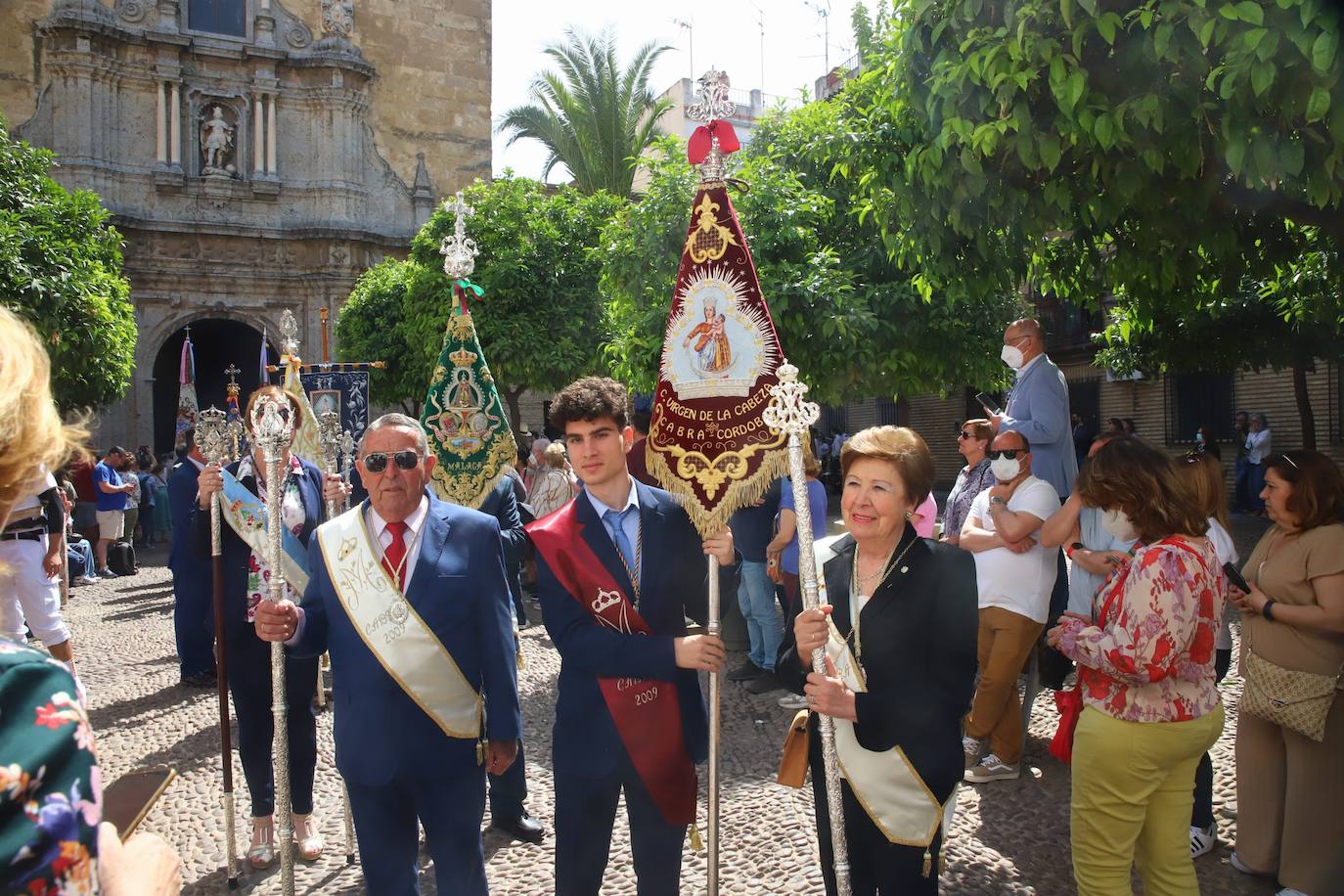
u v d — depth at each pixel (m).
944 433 23.16
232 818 3.90
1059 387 5.29
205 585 5.43
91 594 11.83
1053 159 3.93
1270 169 3.48
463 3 26.19
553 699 6.56
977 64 3.99
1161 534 2.82
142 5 22.28
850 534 2.79
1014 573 4.62
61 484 12.23
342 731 2.88
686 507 2.91
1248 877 3.72
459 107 26.12
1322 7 3.01
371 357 19.55
